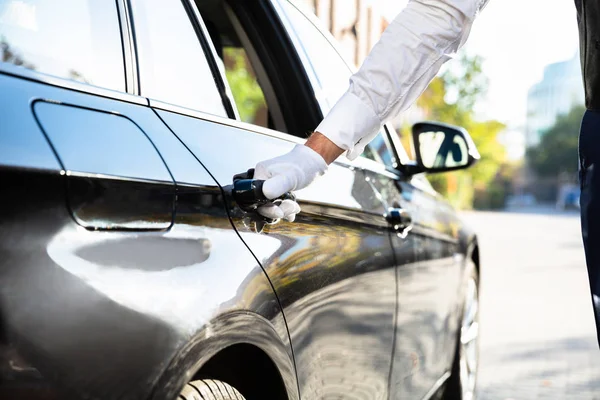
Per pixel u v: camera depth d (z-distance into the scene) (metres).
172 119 1.55
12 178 1.09
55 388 1.10
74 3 1.51
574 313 7.88
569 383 4.96
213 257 1.45
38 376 1.08
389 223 2.56
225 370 1.57
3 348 1.05
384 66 1.61
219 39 2.61
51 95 1.25
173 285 1.31
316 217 1.98
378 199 2.55
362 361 2.19
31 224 1.11
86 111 1.30
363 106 1.62
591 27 1.49
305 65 2.55
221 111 1.86
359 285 2.16
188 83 1.77
